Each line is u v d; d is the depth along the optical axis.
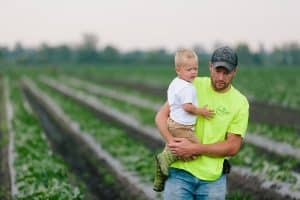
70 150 20.91
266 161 15.74
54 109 34.44
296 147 18.47
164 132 6.90
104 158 17.86
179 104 6.79
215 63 6.58
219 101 6.85
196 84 6.98
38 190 11.25
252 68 98.75
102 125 24.48
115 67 118.12
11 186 13.74
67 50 149.00
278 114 29.62
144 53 153.12
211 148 6.69
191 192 6.86
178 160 6.80
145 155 16.67
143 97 40.19
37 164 13.72
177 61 6.84
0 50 144.38
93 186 14.98
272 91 41.34
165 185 7.00
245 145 19.34
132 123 27.56
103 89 52.84
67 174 13.73
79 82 66.31
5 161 17.22
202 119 6.88
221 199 6.85
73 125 26.25
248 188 13.41
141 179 14.11
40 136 19.55
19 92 46.88
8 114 31.23
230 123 6.84
